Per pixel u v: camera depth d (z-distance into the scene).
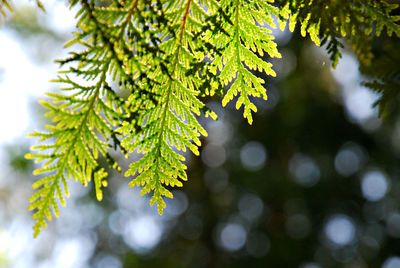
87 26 1.35
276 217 11.04
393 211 10.34
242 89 1.58
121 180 10.63
